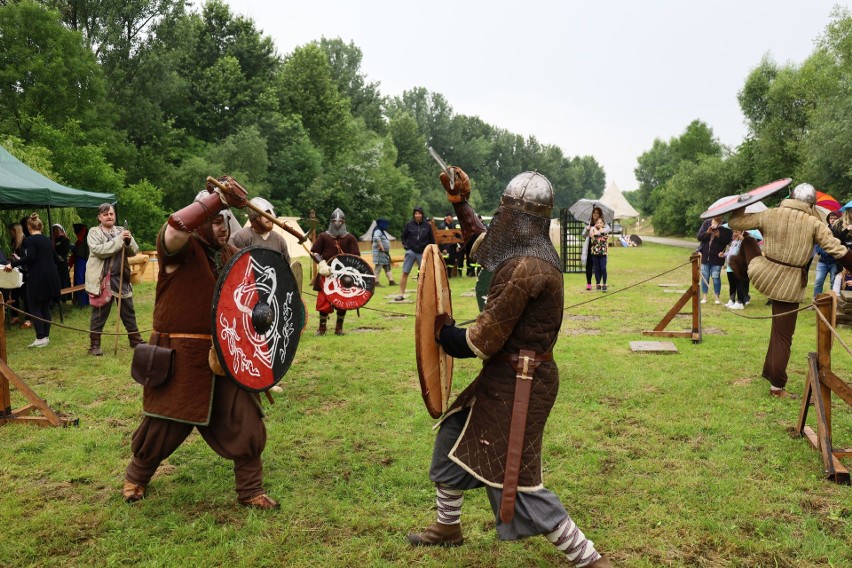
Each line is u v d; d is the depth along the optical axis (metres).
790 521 3.59
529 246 2.75
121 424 5.40
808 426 4.91
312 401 6.01
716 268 12.05
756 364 7.16
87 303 12.80
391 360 7.68
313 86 55.12
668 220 63.78
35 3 30.66
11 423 5.31
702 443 4.78
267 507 3.75
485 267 2.80
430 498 3.92
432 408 2.93
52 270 8.78
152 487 4.06
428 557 3.21
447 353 2.92
